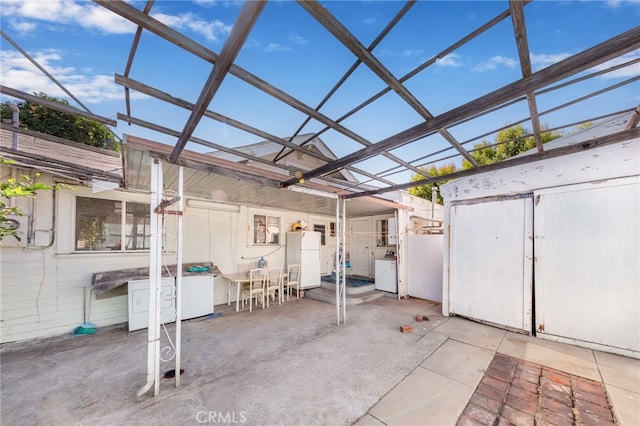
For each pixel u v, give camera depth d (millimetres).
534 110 1858
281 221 7289
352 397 2422
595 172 3492
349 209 7473
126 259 4637
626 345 3221
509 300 4180
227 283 5992
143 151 2545
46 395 2486
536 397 2404
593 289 3465
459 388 2553
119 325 4441
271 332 4090
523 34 1211
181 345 3602
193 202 5508
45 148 4727
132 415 2203
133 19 1057
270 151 5590
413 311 5266
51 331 3953
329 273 8875
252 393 2492
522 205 4121
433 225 8562
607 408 2246
